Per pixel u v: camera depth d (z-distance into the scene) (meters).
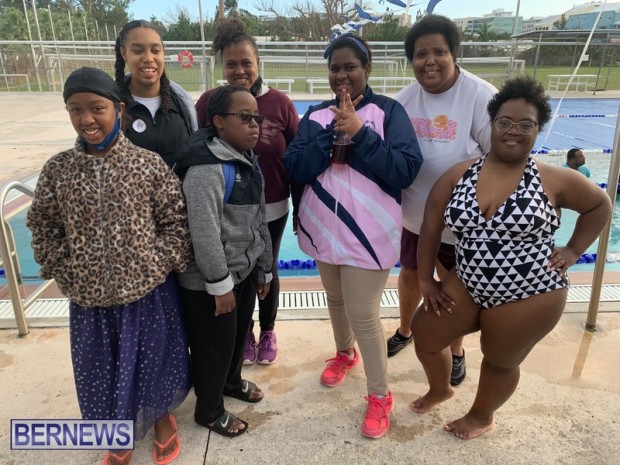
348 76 2.14
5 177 6.90
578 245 1.90
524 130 1.74
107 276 1.75
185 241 1.89
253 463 2.06
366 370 2.27
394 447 2.15
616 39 16.78
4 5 41.06
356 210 2.10
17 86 21.97
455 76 2.31
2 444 2.15
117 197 1.73
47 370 2.67
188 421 2.31
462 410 2.39
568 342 2.92
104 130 1.70
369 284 2.16
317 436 2.22
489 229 1.82
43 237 1.81
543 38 16.77
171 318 2.01
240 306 2.19
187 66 16.72
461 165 2.01
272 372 2.69
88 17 40.41
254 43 2.53
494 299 1.88
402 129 2.14
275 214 2.65
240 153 2.04
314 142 2.13
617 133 2.75
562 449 2.12
